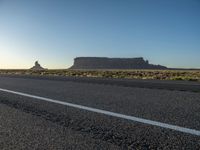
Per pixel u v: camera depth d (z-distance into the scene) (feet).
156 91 36.45
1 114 20.12
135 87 43.11
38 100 27.20
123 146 12.17
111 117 18.38
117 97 29.55
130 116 18.67
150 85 47.57
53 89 39.52
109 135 13.93
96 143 12.58
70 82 55.62
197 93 34.04
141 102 25.62
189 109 21.59
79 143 12.59
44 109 21.85
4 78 75.00
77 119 17.81
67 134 14.17
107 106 23.12
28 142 12.83
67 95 31.48
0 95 32.27
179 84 51.11
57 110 21.26
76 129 15.25
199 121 17.04
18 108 22.81
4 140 13.24
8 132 14.76
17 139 13.35
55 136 13.82
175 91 36.52
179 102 25.67
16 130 15.17
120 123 16.58
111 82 55.67
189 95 31.76
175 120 17.35
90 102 25.58
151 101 26.37
